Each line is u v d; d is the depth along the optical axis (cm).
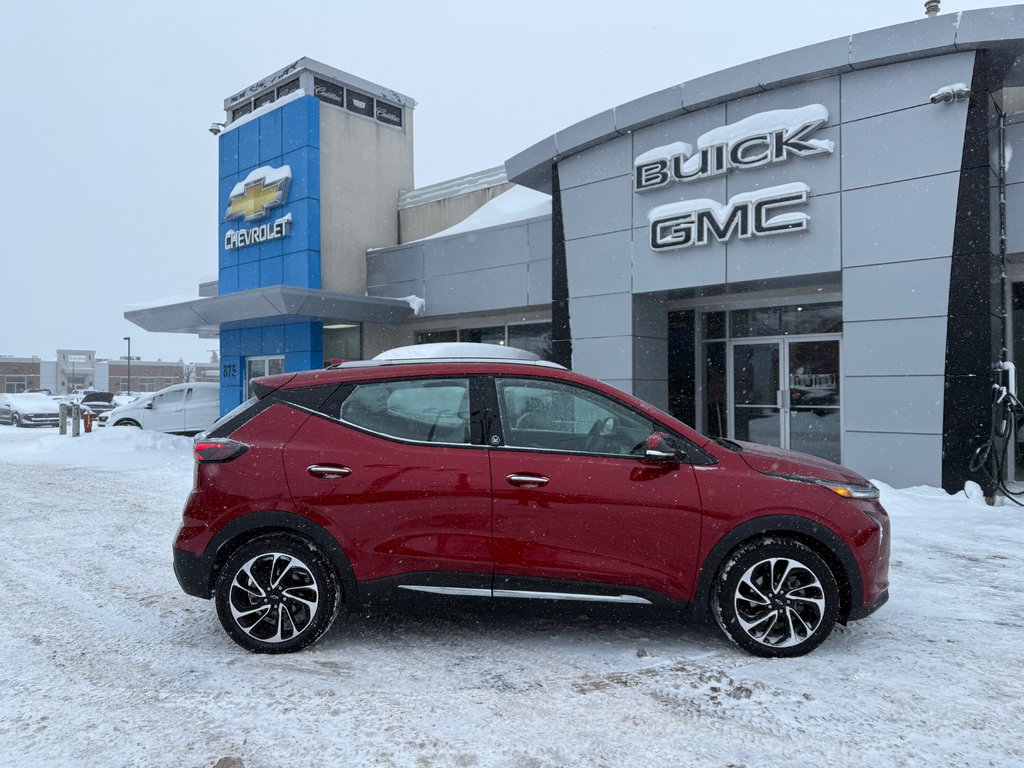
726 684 353
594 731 306
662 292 1109
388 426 404
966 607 477
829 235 920
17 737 302
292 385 419
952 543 653
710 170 1011
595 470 388
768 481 386
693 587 385
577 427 404
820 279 984
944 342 841
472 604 391
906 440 866
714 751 289
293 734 304
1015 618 455
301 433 403
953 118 836
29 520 812
